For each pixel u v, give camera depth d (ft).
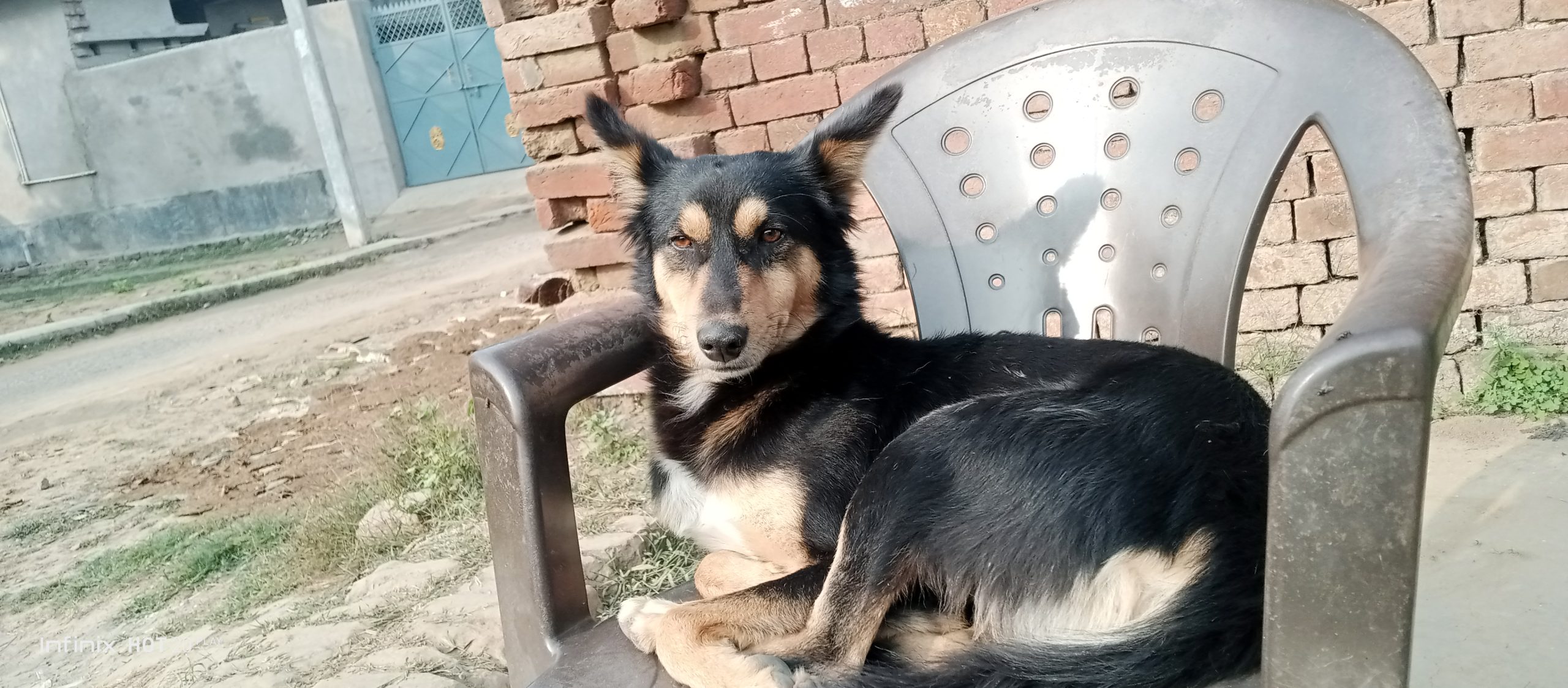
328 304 38.63
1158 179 7.92
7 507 20.68
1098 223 8.20
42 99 64.95
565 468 6.58
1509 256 12.50
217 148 65.41
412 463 16.24
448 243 49.75
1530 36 11.71
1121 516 5.80
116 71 64.34
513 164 67.72
